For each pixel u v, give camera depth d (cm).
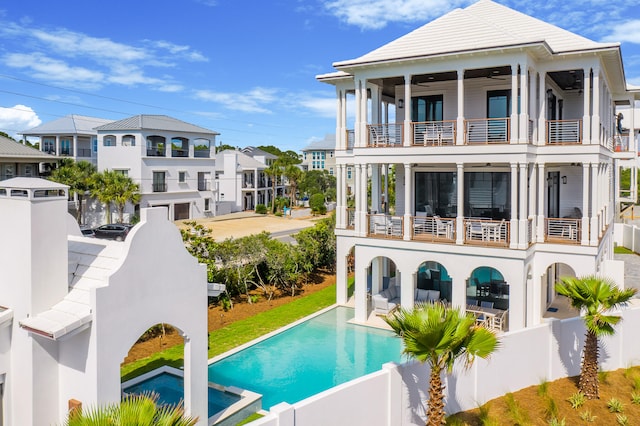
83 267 991
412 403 1114
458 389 1191
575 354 1434
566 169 2342
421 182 2258
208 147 5884
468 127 1889
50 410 924
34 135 5462
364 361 1591
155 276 981
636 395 1295
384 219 2108
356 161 2030
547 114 2188
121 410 659
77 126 5534
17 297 916
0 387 952
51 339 874
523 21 2098
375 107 2266
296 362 1580
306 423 917
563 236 1953
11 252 923
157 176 5253
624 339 1496
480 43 1814
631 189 3728
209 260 2114
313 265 2761
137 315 947
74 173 4622
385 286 2366
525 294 1808
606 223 2395
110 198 4656
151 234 973
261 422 848
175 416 679
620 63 1964
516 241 1773
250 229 4956
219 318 2019
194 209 5709
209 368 1523
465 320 937
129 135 5091
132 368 1480
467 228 1916
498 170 2077
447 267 1873
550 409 1210
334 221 2995
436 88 2197
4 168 4153
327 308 2175
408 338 934
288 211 6738
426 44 1925
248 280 2355
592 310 1230
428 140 2180
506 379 1302
